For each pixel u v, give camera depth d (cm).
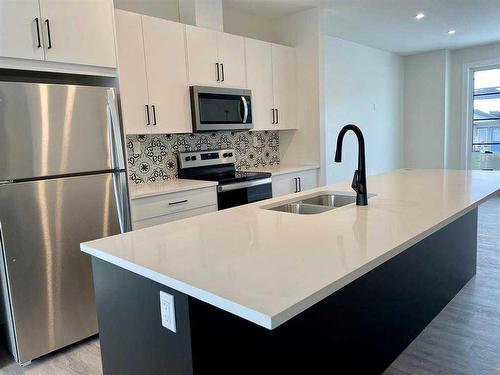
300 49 441
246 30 435
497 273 333
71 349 246
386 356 206
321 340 157
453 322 254
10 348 238
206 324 114
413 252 226
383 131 684
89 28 252
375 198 227
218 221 187
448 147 715
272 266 120
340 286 109
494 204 614
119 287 141
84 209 245
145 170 346
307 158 454
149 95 309
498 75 657
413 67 719
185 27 332
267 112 417
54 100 229
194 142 387
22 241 221
